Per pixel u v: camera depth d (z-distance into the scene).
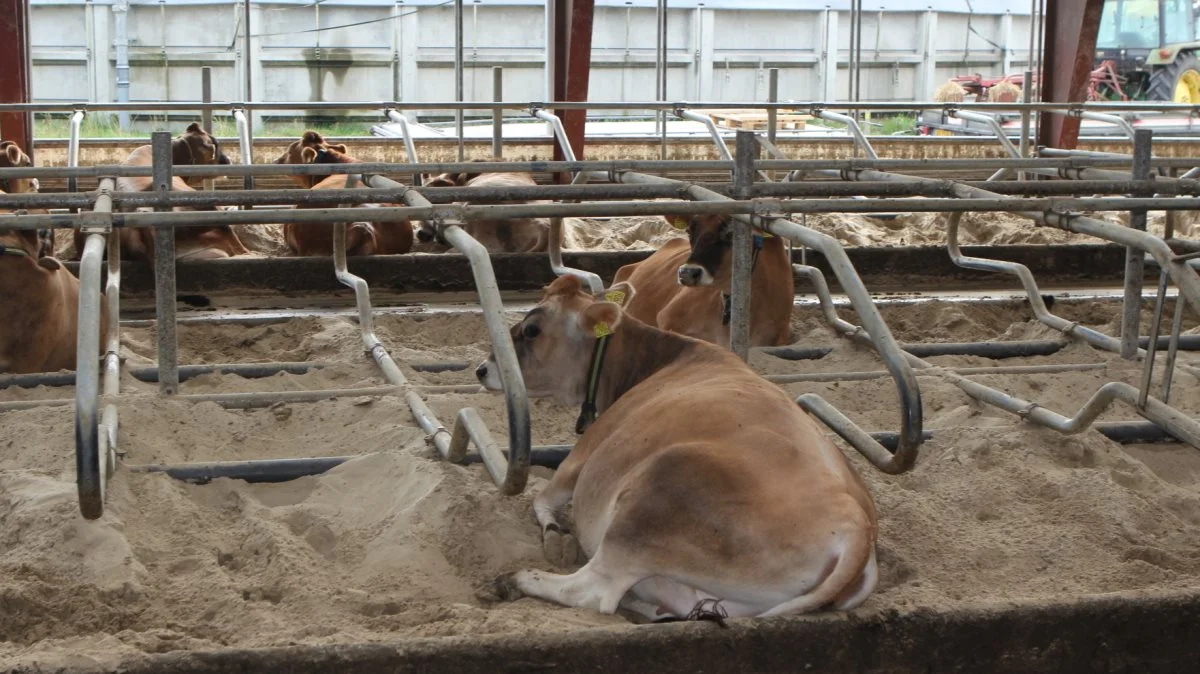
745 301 5.23
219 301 8.42
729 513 3.21
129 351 6.28
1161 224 11.53
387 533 3.96
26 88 11.34
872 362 6.36
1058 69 13.48
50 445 4.60
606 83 18.89
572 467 4.02
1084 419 4.85
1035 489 4.46
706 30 19.09
